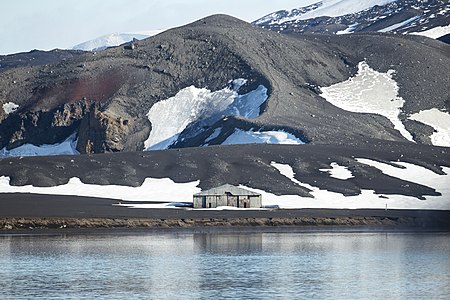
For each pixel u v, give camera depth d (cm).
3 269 18862
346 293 15650
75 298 15250
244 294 15588
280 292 15762
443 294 15500
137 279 17375
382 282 16862
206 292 15775
